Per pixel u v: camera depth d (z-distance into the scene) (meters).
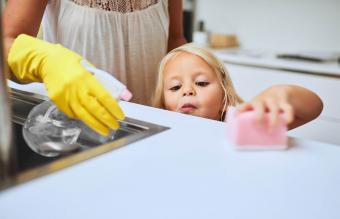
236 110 0.46
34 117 0.52
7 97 0.33
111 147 0.43
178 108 0.85
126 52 0.90
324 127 1.51
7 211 0.29
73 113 0.50
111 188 0.34
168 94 0.87
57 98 0.50
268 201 0.33
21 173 0.35
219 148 0.44
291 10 2.07
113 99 0.49
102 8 0.83
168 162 0.40
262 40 2.20
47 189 0.33
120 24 0.86
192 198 0.32
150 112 0.59
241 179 0.37
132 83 0.92
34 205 0.30
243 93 1.86
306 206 0.32
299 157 0.43
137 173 0.37
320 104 0.60
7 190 0.33
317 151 0.45
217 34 2.27
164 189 0.34
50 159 0.46
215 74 0.88
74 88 0.49
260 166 0.40
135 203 0.31
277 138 0.44
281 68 1.77
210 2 2.31
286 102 0.48
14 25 0.71
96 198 0.32
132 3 0.85
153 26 0.91
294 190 0.35
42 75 0.54
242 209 0.31
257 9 2.17
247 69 1.82
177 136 0.48
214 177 0.37
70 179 0.35
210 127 0.52
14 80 0.64
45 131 0.49
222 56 1.92
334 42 1.99
